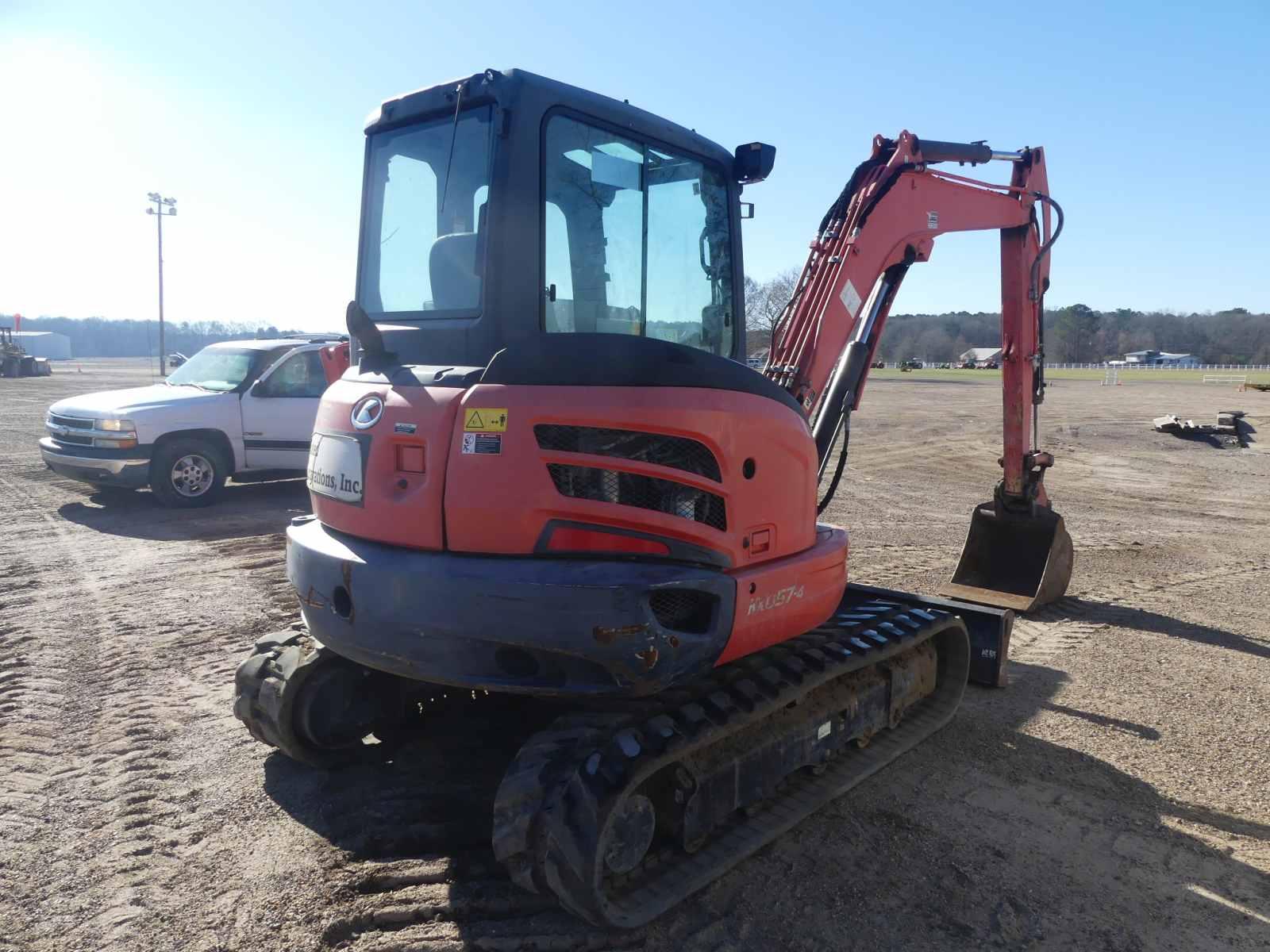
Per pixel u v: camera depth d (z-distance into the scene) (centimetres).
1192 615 714
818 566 393
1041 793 417
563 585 296
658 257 396
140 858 346
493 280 330
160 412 1025
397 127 389
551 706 440
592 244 364
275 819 375
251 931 303
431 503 318
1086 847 371
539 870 296
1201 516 1162
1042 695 542
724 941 304
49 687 516
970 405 3016
